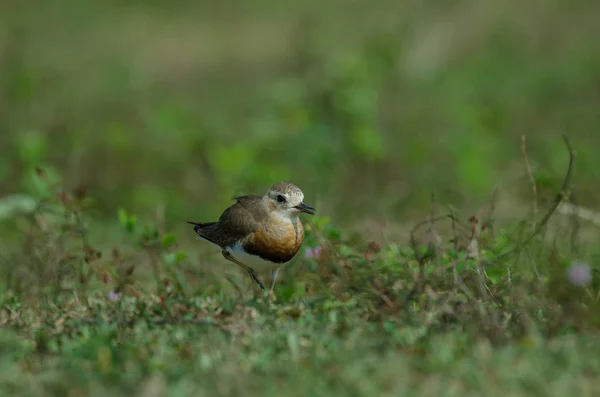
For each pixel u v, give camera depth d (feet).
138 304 34.76
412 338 29.81
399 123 67.82
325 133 63.05
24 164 59.11
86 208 41.27
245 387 26.71
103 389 26.94
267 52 87.20
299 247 38.01
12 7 96.32
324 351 29.19
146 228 41.16
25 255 40.63
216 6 98.78
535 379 26.32
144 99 77.25
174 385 26.96
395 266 35.94
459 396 25.80
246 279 40.93
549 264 34.65
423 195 59.00
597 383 26.43
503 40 84.64
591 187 59.52
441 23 84.23
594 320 30.91
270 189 37.65
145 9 98.02
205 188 62.18
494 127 68.80
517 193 57.72
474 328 30.14
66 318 34.40
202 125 67.62
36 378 28.30
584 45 87.45
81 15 95.40
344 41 79.66
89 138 67.56
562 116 71.97
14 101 71.10
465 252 36.35
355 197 59.47
